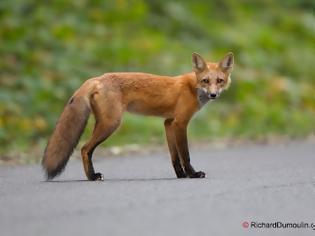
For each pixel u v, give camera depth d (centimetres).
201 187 1353
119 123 1606
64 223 1002
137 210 1094
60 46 2959
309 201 1223
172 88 1677
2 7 3088
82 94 1566
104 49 3039
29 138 2386
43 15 3094
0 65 2720
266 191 1316
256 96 3184
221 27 3734
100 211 1088
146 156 2150
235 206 1144
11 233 942
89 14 3291
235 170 1741
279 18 4225
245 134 2794
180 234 927
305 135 2889
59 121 1552
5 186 1420
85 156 1565
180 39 3478
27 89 2627
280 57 3731
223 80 1745
